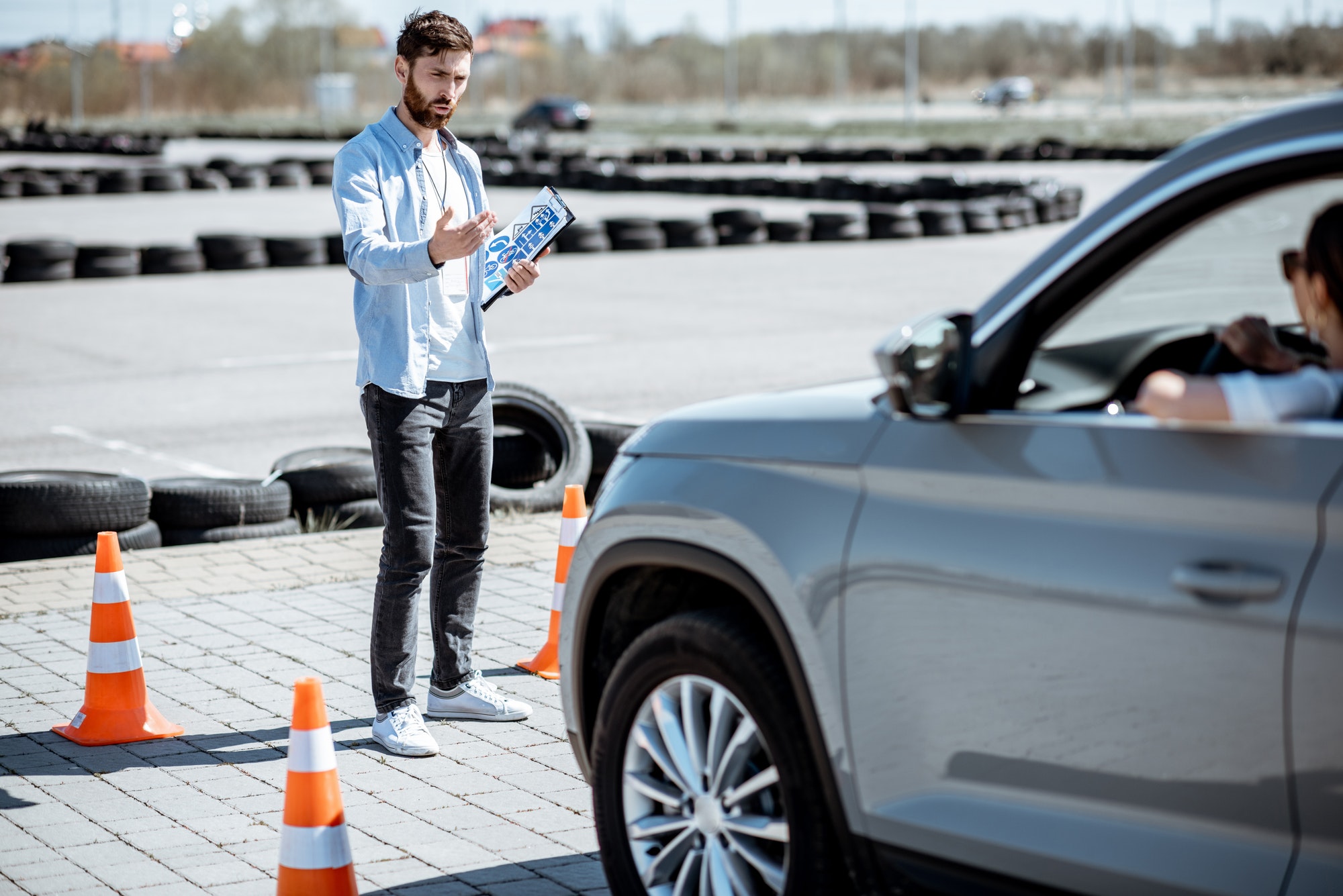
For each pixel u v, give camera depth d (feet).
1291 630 8.20
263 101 334.65
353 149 16.53
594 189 127.24
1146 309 40.11
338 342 53.98
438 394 16.99
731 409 11.96
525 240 17.29
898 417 10.47
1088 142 159.53
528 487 29.84
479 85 317.42
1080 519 9.25
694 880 11.90
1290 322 12.65
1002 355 10.35
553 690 19.40
